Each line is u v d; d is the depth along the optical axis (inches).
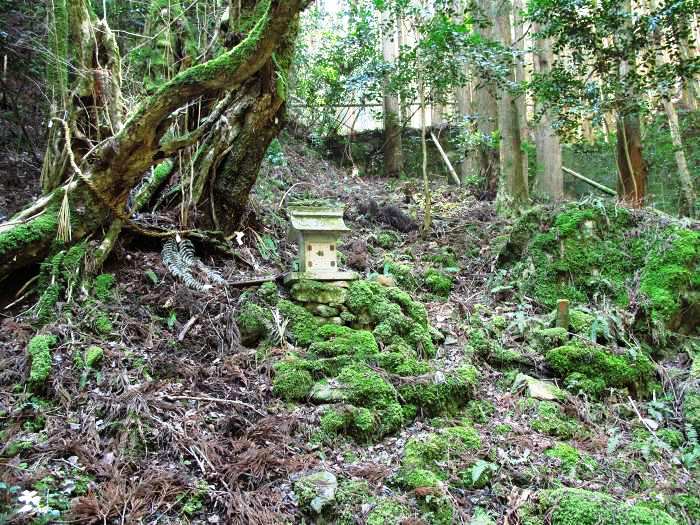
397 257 240.4
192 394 123.8
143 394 117.3
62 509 89.9
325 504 99.3
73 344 129.1
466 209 321.7
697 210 357.4
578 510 102.9
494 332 185.2
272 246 207.3
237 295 162.4
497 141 344.8
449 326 185.9
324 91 442.0
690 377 168.7
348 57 401.1
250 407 123.6
